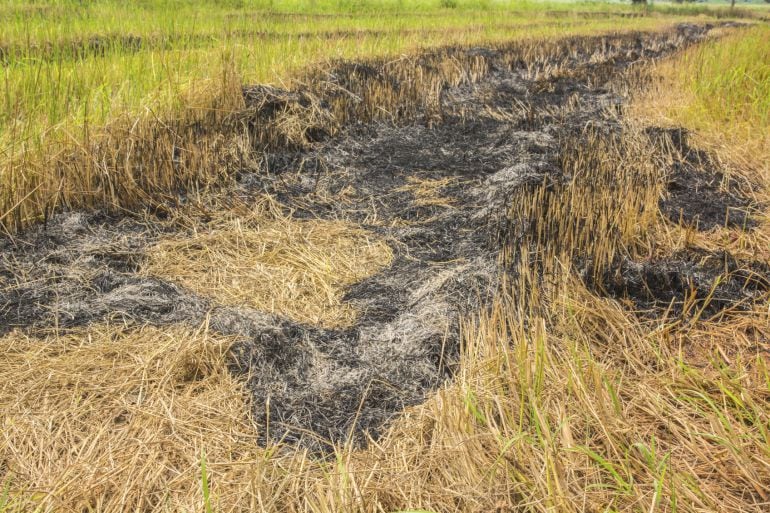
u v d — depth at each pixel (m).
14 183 4.23
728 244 4.39
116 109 5.26
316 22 14.63
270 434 2.65
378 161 6.21
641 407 2.72
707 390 2.84
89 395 2.73
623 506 2.21
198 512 2.17
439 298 3.58
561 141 6.36
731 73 8.28
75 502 2.21
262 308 3.53
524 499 2.20
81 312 3.34
